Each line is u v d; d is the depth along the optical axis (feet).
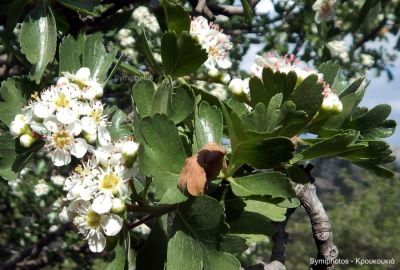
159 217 0.47
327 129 0.51
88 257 1.67
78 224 0.46
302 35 1.52
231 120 0.44
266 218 0.49
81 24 0.71
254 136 0.43
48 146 0.49
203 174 0.42
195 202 0.42
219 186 0.45
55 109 0.49
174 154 0.44
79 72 0.51
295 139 0.50
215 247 0.41
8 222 1.67
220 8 0.96
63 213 0.47
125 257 0.46
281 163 0.44
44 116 0.49
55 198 1.59
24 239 1.64
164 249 0.46
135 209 0.46
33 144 0.53
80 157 0.49
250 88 0.47
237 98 0.52
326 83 0.56
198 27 0.60
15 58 0.99
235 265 0.41
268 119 0.43
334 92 0.54
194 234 0.42
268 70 0.46
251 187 0.44
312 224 0.54
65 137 0.49
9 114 0.55
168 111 0.47
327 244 0.54
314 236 0.54
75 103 0.49
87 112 0.49
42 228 1.64
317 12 1.06
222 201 0.44
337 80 0.60
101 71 0.57
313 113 0.45
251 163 0.45
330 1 1.05
